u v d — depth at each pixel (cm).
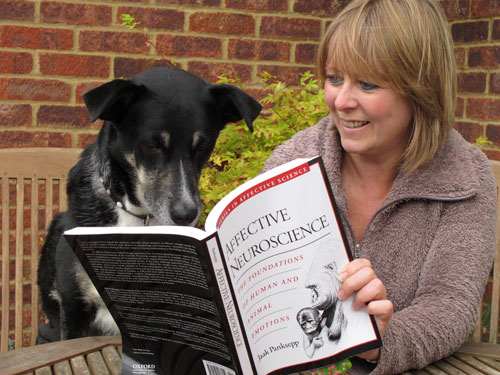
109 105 212
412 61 142
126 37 326
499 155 327
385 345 131
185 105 229
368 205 174
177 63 337
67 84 322
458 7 347
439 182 158
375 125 150
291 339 115
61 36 317
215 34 340
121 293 120
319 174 114
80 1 317
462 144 167
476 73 339
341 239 116
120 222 236
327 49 156
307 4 351
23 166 243
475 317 143
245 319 111
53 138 324
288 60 354
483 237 153
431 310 140
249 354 111
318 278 115
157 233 106
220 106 248
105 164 235
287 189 113
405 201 161
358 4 148
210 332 113
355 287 114
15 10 309
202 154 241
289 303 114
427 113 152
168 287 113
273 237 113
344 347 116
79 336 237
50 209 247
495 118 329
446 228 155
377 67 142
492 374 135
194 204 226
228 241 109
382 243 163
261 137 304
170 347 122
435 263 151
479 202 157
